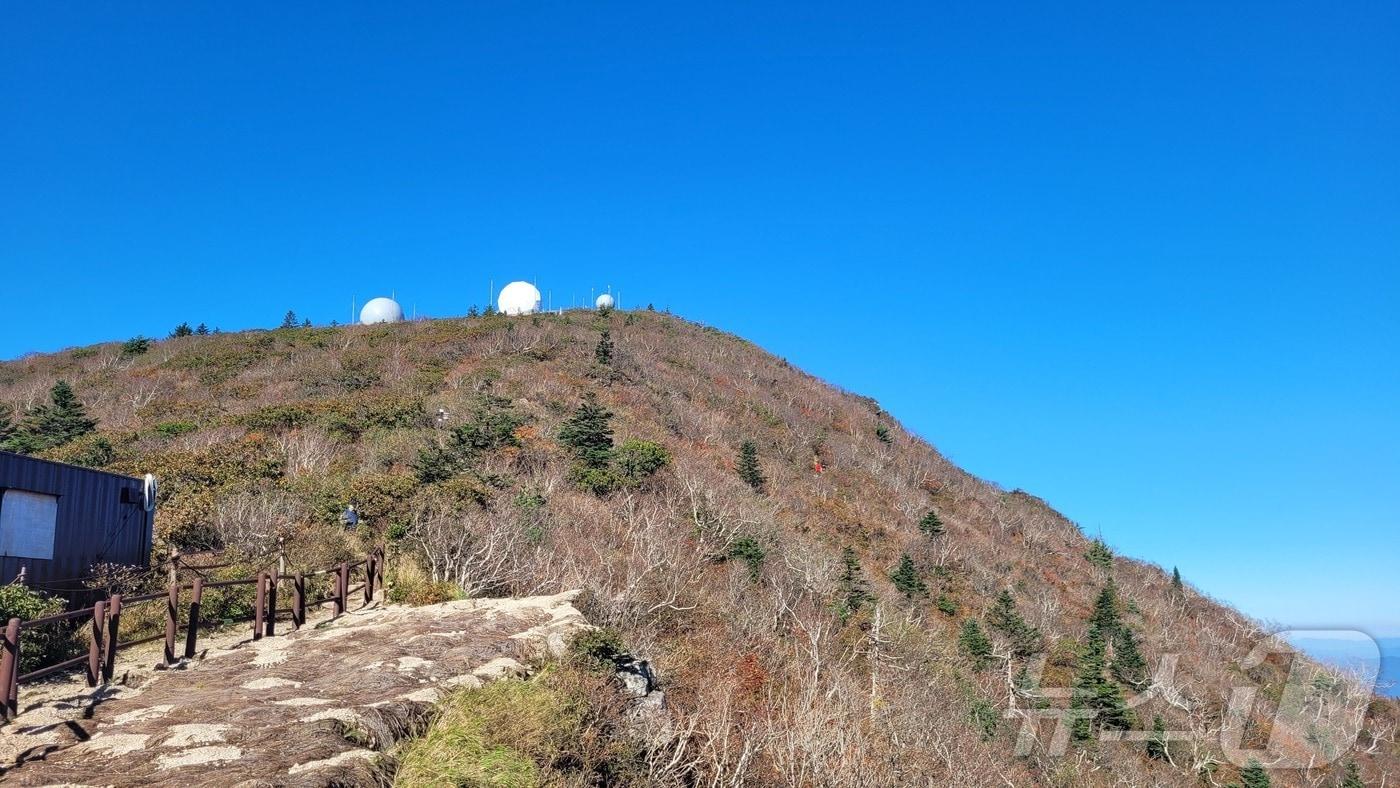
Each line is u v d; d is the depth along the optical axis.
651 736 10.56
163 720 7.99
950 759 16.16
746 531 30.12
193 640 10.91
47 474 13.57
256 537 18.30
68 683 9.55
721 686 14.71
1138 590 51.25
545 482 27.62
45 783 6.55
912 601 34.59
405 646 10.80
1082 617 41.91
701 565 25.31
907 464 61.72
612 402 45.59
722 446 46.34
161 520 18.73
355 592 16.19
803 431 57.62
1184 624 41.72
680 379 58.50
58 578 13.74
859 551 40.19
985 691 22.75
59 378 49.84
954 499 59.28
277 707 8.35
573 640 11.35
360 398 37.53
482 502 22.12
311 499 21.03
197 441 30.14
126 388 45.91
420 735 8.10
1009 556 49.84
